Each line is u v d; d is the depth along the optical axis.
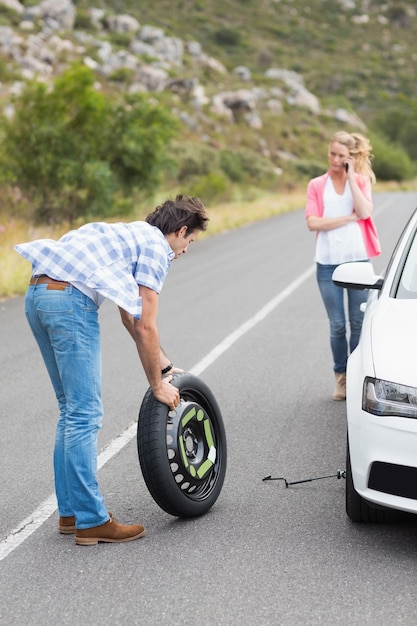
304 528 5.29
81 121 24.05
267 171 56.66
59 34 84.44
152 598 4.41
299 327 11.88
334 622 4.11
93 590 4.53
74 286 5.01
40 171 23.03
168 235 5.24
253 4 167.88
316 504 5.68
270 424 7.52
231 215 33.00
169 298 14.83
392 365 4.91
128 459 6.68
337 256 8.00
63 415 5.29
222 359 10.07
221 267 19.09
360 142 7.97
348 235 7.99
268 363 9.80
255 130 79.88
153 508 5.72
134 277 5.08
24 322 12.93
